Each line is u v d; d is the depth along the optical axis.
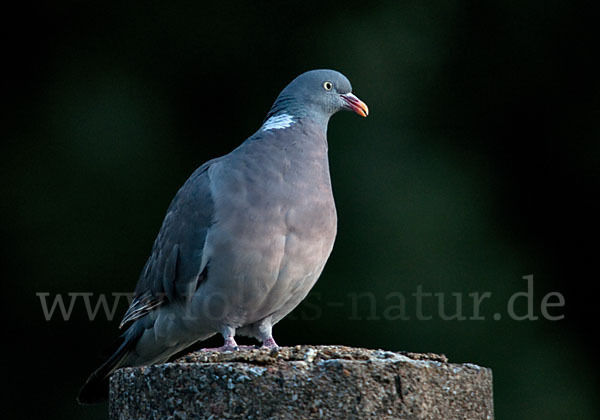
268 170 7.57
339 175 12.73
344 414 5.38
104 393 8.41
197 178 7.88
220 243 7.47
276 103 8.38
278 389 5.40
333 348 5.89
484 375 5.76
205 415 5.46
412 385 5.46
